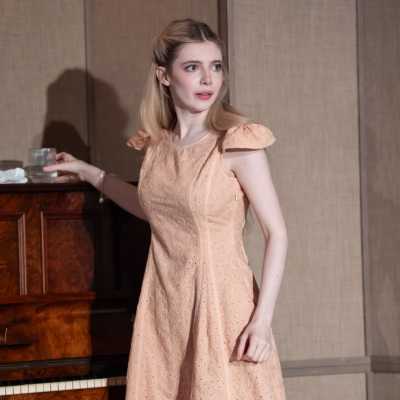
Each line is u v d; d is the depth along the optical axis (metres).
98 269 4.77
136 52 6.07
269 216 4.11
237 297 4.13
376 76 5.99
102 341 4.69
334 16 6.17
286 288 6.14
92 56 5.98
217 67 4.26
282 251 4.10
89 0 5.95
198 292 4.11
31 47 5.86
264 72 6.10
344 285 6.21
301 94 6.14
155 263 4.35
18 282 4.64
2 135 5.81
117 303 4.74
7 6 5.81
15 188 4.61
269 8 6.10
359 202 6.21
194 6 6.12
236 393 4.11
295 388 6.13
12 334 4.56
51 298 4.62
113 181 4.75
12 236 4.64
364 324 6.22
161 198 4.21
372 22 6.02
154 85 4.49
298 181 6.14
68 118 5.94
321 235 6.19
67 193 4.72
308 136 6.16
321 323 6.19
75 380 4.50
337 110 6.20
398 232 5.80
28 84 5.85
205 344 4.06
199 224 4.11
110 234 4.79
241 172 4.12
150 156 4.41
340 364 6.19
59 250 4.71
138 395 4.30
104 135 6.02
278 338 6.14
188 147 4.22
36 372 4.57
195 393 4.04
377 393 6.10
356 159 6.21
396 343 5.88
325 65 6.17
